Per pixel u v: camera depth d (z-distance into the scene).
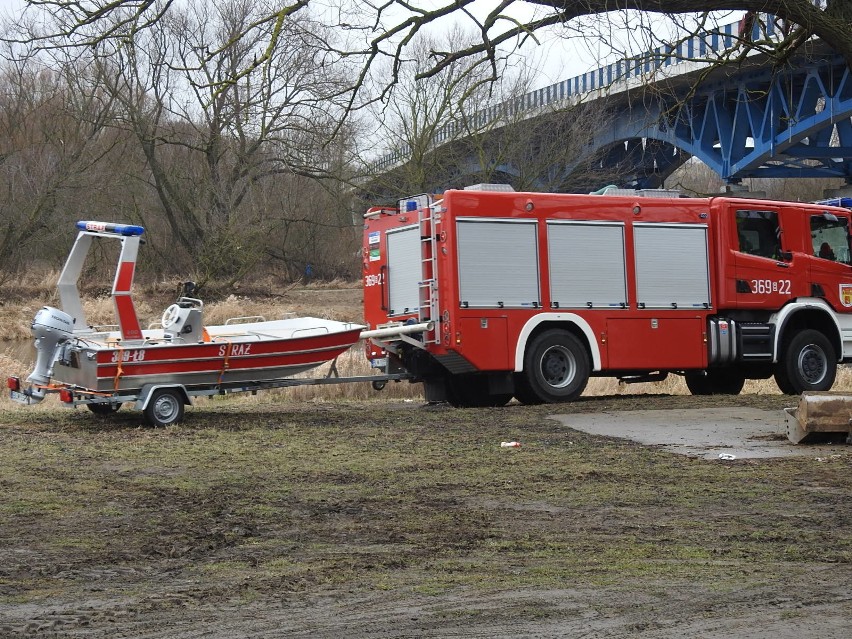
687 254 19.38
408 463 11.96
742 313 19.84
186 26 33.25
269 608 6.29
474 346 17.73
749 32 14.88
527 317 18.14
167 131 44.12
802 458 12.16
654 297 19.06
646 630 5.80
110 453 12.77
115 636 5.74
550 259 18.33
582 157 43.72
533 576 7.03
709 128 38.94
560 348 18.52
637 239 18.98
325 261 61.22
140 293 52.34
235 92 28.03
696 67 33.12
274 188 51.69
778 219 20.06
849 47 13.79
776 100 35.62
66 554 7.73
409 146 41.66
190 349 15.55
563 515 9.10
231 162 47.31
